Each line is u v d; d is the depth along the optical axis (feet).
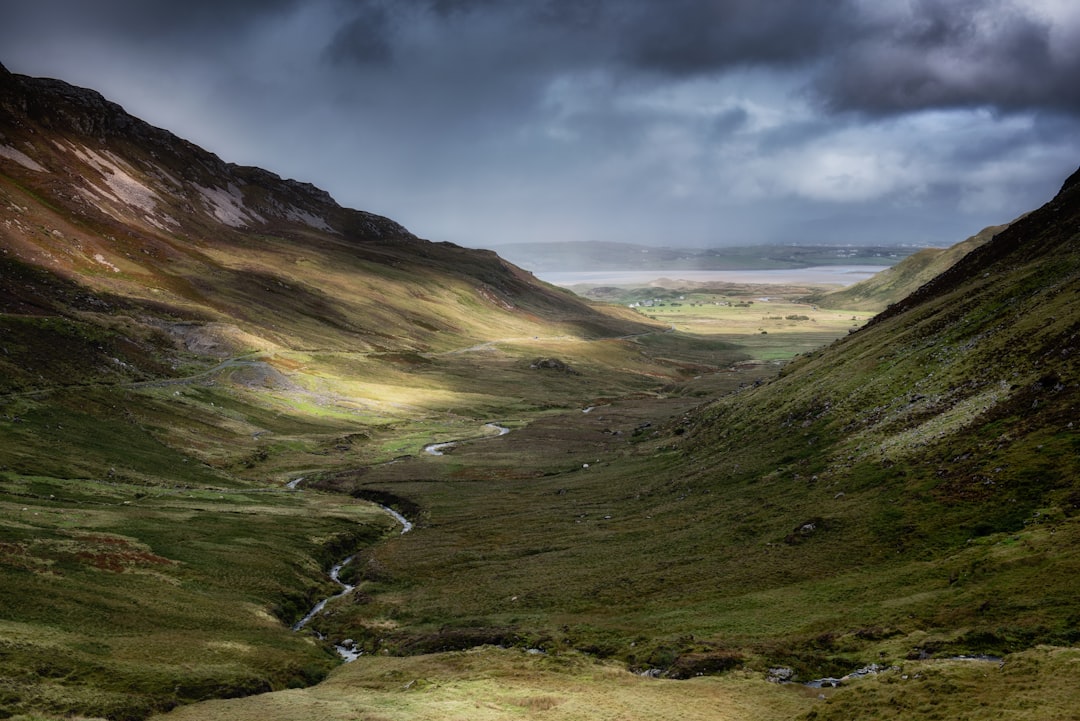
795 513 292.20
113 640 222.89
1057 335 290.35
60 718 166.71
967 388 313.12
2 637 201.16
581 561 315.78
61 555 276.62
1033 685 132.77
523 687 191.83
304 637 274.16
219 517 388.98
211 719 174.60
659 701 170.91
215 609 273.13
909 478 272.10
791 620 207.72
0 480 351.67
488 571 326.24
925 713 135.23
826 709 149.79
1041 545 190.60
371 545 402.52
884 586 208.95
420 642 253.03
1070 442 228.43
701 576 262.47
